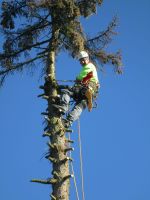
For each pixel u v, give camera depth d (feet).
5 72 48.96
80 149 41.32
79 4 48.67
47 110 43.24
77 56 47.70
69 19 46.83
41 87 44.06
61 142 41.50
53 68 46.24
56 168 40.50
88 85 42.80
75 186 39.37
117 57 50.37
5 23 48.96
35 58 47.88
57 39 47.73
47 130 42.47
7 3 48.57
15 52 49.24
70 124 42.11
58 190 39.63
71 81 43.57
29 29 49.21
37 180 39.63
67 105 42.11
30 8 47.34
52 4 46.01
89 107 42.27
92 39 50.37
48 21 48.55
